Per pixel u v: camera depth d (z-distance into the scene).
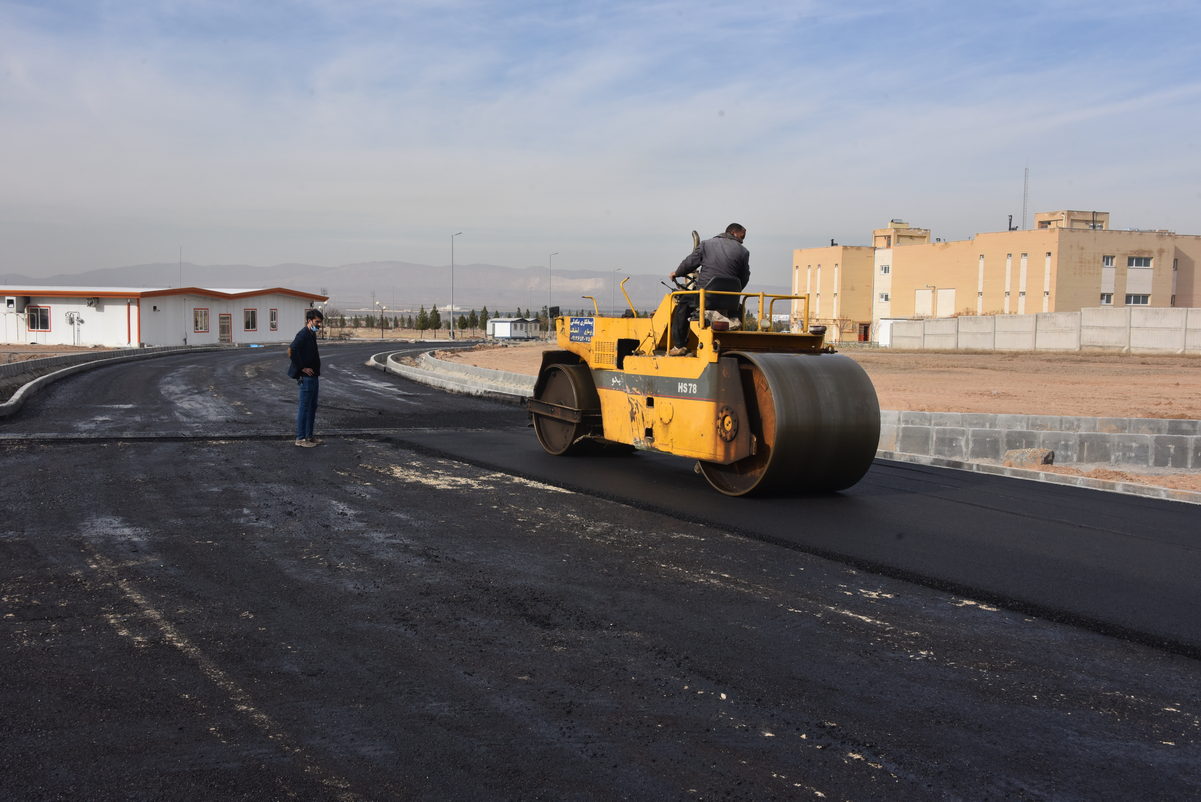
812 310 77.56
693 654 4.52
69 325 41.75
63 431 12.27
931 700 4.04
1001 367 31.58
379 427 13.59
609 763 3.42
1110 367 31.34
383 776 3.30
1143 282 62.06
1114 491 9.02
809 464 8.09
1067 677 4.34
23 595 5.25
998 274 64.06
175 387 19.59
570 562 6.12
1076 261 60.81
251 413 15.12
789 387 7.97
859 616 5.15
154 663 4.29
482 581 5.66
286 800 3.13
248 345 47.34
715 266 9.06
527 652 4.50
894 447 13.34
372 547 6.44
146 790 3.18
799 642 4.72
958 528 7.27
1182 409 18.66
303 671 4.23
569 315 11.23
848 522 7.44
